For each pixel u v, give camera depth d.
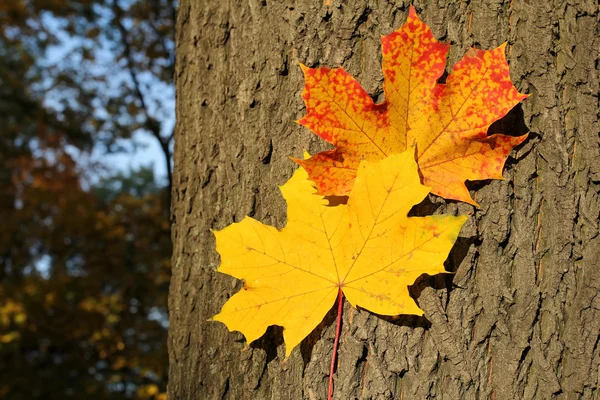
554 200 0.69
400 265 0.66
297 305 0.67
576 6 0.70
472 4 0.70
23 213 3.85
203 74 0.78
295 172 0.69
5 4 3.45
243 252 0.68
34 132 4.34
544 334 0.68
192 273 0.76
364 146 0.67
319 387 0.69
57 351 3.66
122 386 3.85
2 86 4.40
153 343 3.61
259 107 0.74
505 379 0.67
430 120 0.67
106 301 3.45
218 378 0.73
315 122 0.67
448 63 0.70
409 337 0.68
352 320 0.69
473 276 0.68
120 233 3.57
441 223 0.65
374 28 0.71
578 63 0.70
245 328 0.67
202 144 0.77
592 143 0.69
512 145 0.67
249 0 0.75
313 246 0.67
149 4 2.82
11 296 3.29
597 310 0.68
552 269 0.68
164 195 3.66
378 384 0.68
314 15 0.72
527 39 0.70
